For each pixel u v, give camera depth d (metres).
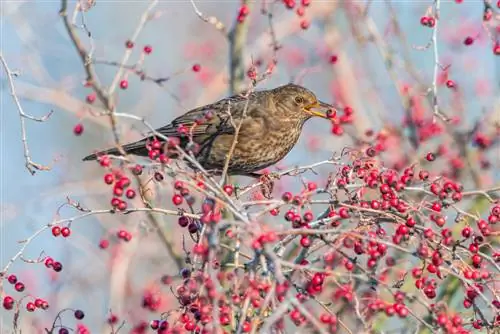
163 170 9.58
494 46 12.59
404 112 16.11
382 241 8.80
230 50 15.80
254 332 8.55
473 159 15.22
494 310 8.81
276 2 16.41
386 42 16.62
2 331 13.02
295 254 13.34
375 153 10.52
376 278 8.62
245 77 16.61
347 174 10.02
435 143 15.96
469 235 9.51
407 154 14.84
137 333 10.59
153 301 9.95
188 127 13.11
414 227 9.34
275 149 14.95
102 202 18.23
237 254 8.98
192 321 9.22
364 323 8.68
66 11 11.98
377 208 9.66
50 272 15.20
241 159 14.73
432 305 8.88
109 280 15.07
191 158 9.80
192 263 9.23
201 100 18.69
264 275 8.52
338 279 9.66
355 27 17.39
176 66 20.48
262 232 8.49
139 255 16.12
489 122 15.47
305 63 18.92
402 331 11.89
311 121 19.28
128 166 9.59
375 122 17.61
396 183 9.69
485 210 14.30
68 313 15.02
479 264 9.51
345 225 10.35
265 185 11.88
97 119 16.92
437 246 9.30
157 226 15.05
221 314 8.85
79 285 15.17
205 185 9.53
